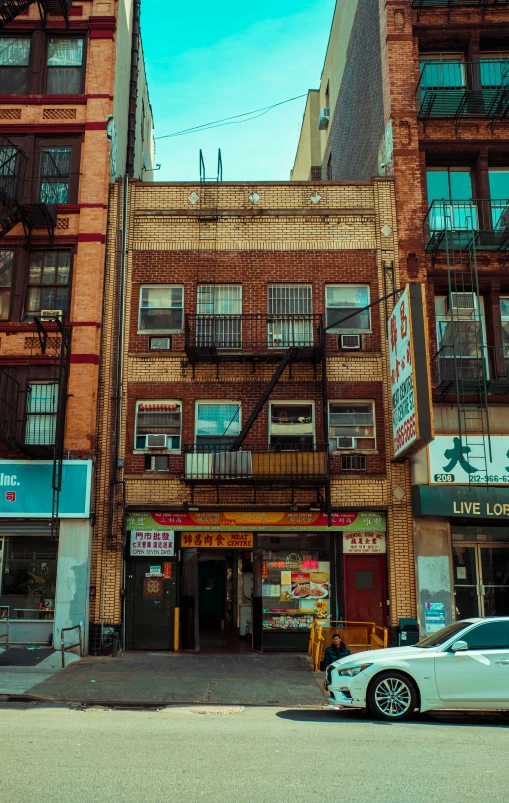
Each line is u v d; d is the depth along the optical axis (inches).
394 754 300.2
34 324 756.6
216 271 793.6
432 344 764.0
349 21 1063.6
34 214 763.4
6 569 723.4
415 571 714.2
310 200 810.2
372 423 759.7
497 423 733.9
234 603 847.7
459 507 703.1
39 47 837.8
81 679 553.9
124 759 282.0
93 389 747.4
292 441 759.7
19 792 231.9
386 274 783.7
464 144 817.5
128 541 739.4
